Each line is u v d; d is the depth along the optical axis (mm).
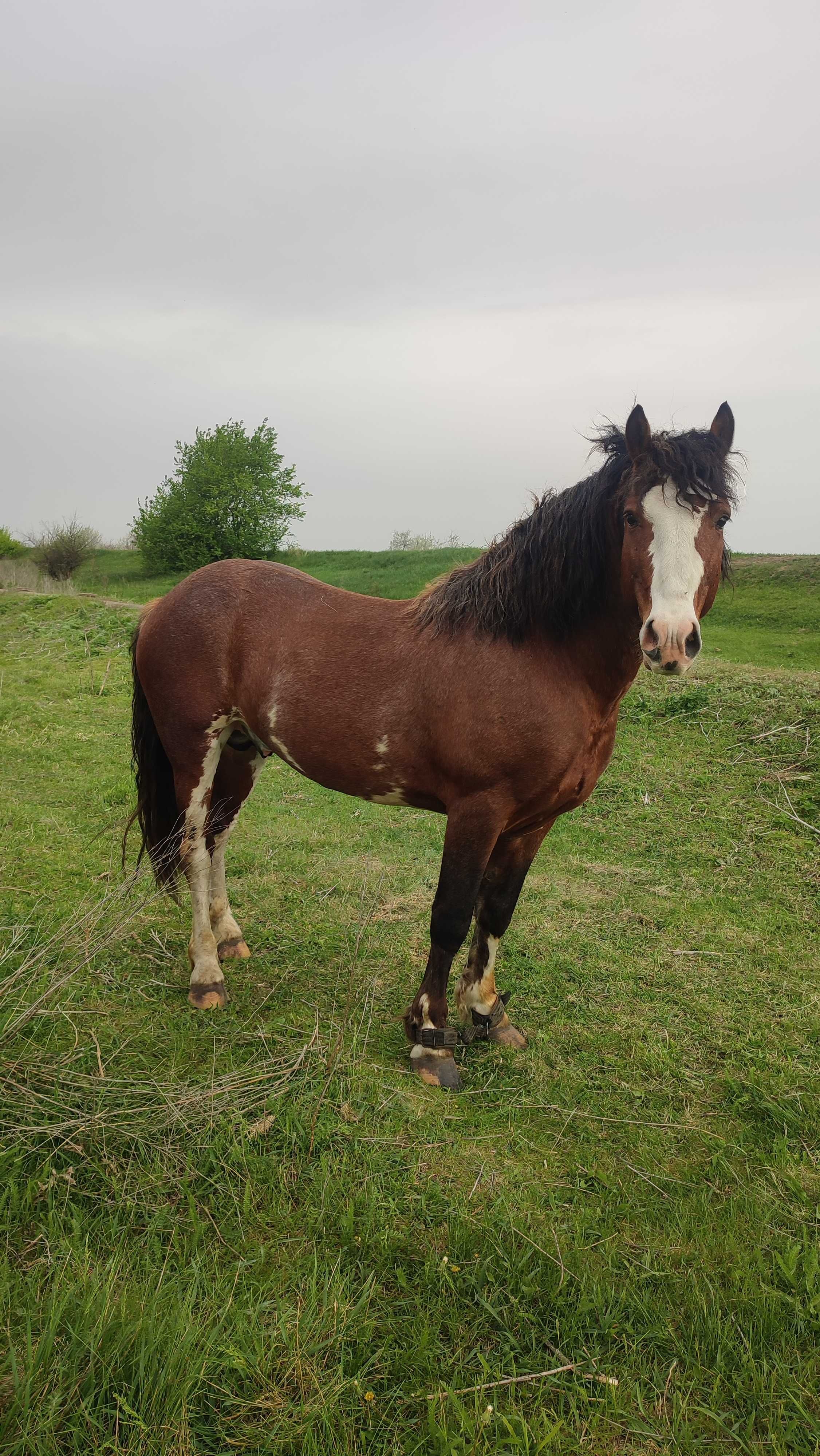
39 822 4867
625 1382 1666
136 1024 2887
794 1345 1774
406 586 18703
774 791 5434
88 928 2828
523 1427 1518
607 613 2660
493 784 2723
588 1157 2369
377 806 5859
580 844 5027
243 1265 1867
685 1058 2939
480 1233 2020
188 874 3213
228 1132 2273
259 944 3662
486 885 3014
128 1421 1430
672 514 2334
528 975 3531
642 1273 1934
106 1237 1907
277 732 3074
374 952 3621
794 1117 2559
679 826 5160
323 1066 2648
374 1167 2221
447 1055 2773
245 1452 1440
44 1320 1590
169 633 3217
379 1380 1626
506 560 2740
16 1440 1356
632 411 2387
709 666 8000
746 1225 2115
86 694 8578
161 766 3463
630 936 3906
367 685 2895
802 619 12867
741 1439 1572
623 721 6781
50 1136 2139
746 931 3951
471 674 2729
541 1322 1798
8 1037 2475
